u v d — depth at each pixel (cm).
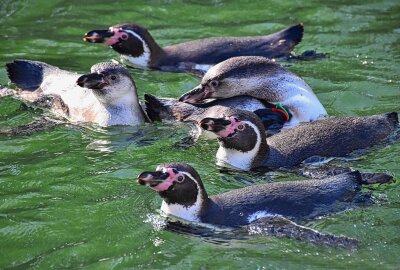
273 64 1739
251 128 1500
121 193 1395
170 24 2238
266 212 1288
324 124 1581
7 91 1791
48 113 1717
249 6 2355
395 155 1527
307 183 1347
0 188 1414
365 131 1571
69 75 1778
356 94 1811
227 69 1703
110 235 1270
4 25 2217
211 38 2027
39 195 1390
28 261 1206
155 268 1184
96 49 2080
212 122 1496
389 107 1755
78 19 2261
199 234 1270
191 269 1180
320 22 2230
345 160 1512
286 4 2359
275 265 1183
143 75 1933
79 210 1341
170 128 1664
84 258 1212
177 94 1819
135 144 1594
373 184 1385
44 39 2127
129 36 1962
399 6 2325
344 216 1298
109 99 1666
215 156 1550
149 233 1274
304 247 1219
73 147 1573
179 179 1291
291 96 1712
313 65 1964
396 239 1240
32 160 1516
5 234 1271
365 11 2294
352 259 1189
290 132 1572
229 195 1317
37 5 2347
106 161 1517
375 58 2006
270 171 1490
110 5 2359
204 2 2384
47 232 1276
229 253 1216
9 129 1636
